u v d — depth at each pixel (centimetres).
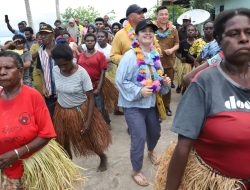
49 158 264
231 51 165
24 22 1073
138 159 384
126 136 554
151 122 396
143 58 368
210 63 243
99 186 395
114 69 640
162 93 387
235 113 166
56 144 280
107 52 641
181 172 180
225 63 175
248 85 172
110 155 478
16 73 244
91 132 397
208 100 170
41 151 262
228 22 164
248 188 185
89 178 412
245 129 165
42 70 487
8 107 247
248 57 165
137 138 376
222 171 181
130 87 365
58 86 384
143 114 382
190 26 745
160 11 629
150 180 399
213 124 170
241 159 172
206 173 185
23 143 247
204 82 171
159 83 368
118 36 489
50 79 481
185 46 745
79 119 388
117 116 662
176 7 1752
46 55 482
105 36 650
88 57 529
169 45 640
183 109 174
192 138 173
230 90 170
